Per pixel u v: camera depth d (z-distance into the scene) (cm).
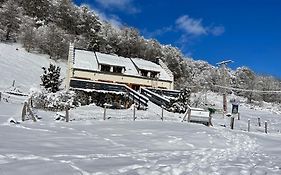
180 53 11381
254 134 2097
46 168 709
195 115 2495
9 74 5375
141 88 4291
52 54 8006
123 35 10238
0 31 8138
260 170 752
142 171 720
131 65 5344
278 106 9212
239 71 11469
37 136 1247
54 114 2377
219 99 8038
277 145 1573
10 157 811
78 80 3784
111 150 1093
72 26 10150
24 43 7888
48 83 4750
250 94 9181
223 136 1719
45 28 8800
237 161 930
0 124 1513
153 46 10175
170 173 720
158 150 1198
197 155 1080
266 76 11806
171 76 5288
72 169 720
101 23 11050
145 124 1942
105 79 4800
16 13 8788
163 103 3756
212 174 709
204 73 11512
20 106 2623
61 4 10431
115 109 3422
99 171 721
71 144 1147
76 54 5119
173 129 1809
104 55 5447
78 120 2091
